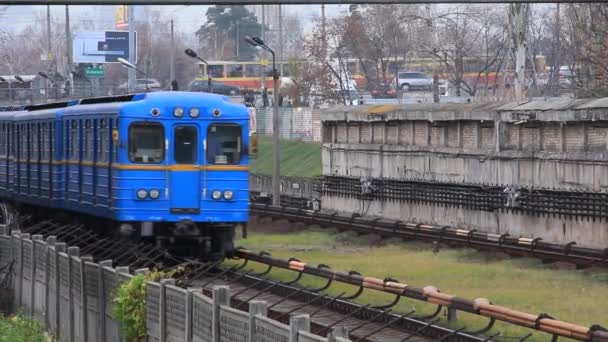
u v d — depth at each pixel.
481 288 40.03
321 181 84.19
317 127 129.88
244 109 46.16
